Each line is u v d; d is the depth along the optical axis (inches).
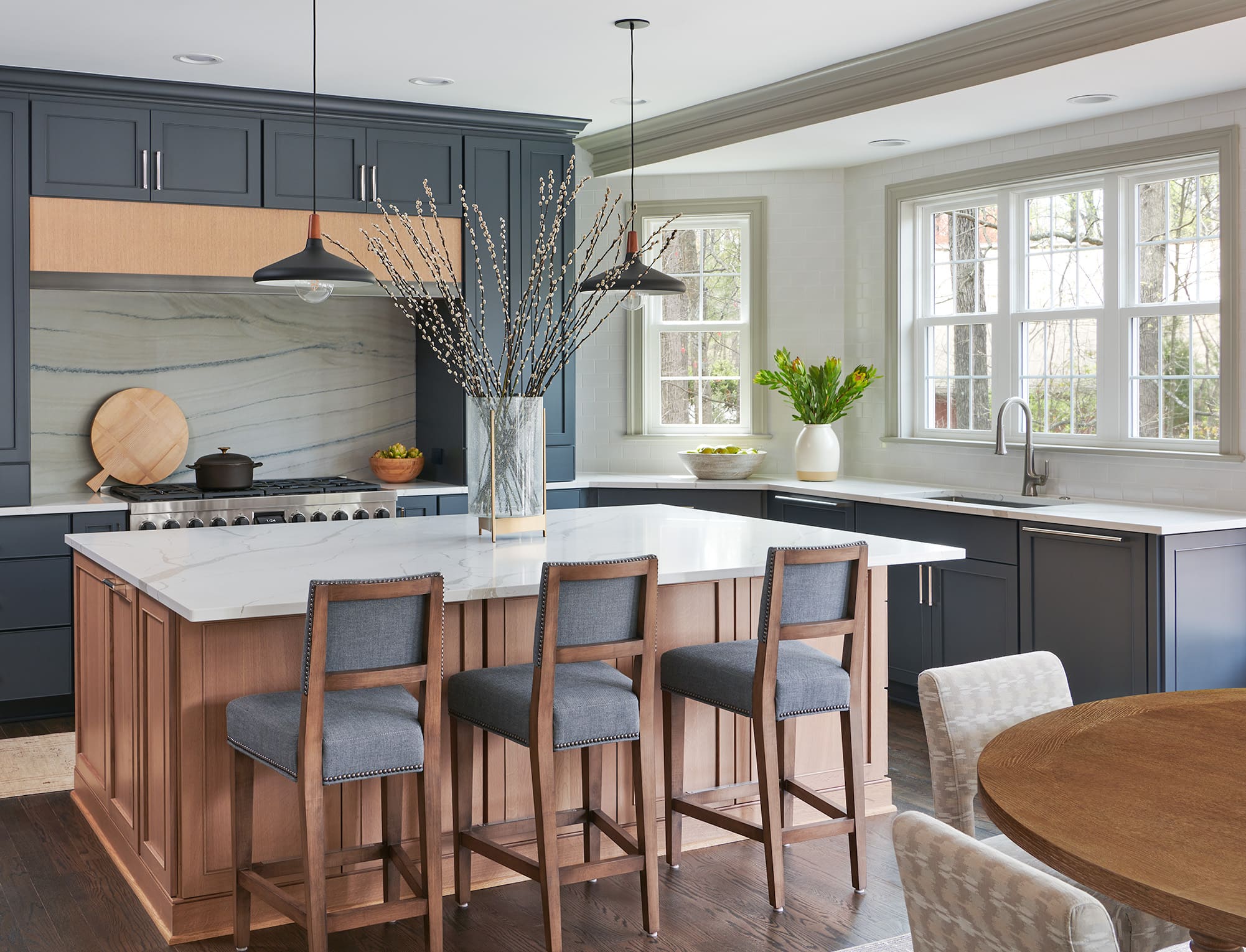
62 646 205.2
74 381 231.1
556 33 182.5
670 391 276.4
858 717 132.7
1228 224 189.6
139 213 212.1
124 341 235.5
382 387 263.3
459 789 128.6
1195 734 82.3
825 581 129.6
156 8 169.8
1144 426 210.1
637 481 252.4
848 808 133.6
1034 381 228.7
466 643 133.0
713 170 260.8
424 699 112.4
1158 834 63.7
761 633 126.6
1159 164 203.5
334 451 258.4
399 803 124.2
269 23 177.0
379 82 212.4
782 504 244.8
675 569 131.3
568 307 162.9
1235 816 66.3
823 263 262.8
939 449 242.8
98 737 153.3
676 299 274.8
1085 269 219.1
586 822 135.0
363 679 108.2
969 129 218.8
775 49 192.2
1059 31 171.0
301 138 223.8
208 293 238.5
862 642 132.6
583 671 125.7
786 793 143.9
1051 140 217.2
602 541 154.0
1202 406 201.2
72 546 156.3
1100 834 63.6
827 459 249.8
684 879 137.4
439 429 252.7
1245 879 57.7
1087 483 212.7
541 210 246.1
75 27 178.5
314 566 134.0
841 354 263.1
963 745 96.5
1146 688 176.1
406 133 232.4
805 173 262.2
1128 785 71.6
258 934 123.0
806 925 124.8
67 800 165.0
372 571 131.4
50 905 129.7
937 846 60.1
